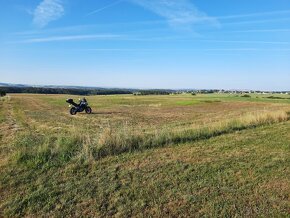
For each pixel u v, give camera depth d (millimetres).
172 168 9562
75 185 8219
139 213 6816
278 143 12906
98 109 40875
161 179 8672
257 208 6969
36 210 6988
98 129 19438
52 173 9016
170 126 20516
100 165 9797
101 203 7270
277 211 6824
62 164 9688
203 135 14242
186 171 9289
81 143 11391
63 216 6734
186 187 8117
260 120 18406
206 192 7809
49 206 7129
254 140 13492
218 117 28656
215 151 11578
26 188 8023
